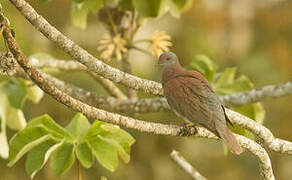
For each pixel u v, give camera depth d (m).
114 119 8.09
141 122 8.36
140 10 11.45
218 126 9.26
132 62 19.47
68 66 12.66
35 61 12.34
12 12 16.97
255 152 9.13
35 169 8.97
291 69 21.80
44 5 18.86
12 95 12.36
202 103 9.66
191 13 21.08
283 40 22.25
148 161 20.14
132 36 12.63
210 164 21.22
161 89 9.12
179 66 10.69
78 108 7.84
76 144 9.05
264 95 10.55
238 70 21.52
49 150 8.66
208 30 21.45
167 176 20.27
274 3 22.36
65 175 18.86
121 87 18.33
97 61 8.59
